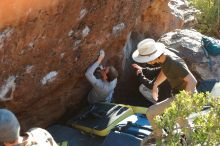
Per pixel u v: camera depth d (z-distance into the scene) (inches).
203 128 125.3
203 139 124.2
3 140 112.7
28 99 188.7
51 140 117.5
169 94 200.7
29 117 204.7
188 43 262.7
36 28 160.4
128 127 200.8
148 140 175.5
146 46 175.3
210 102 133.8
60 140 204.7
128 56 272.1
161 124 134.2
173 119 132.3
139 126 200.5
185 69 170.6
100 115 212.8
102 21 193.5
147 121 207.0
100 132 204.4
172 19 312.8
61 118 226.7
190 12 357.7
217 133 123.3
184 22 342.0
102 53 213.2
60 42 178.2
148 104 257.9
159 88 203.3
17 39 156.9
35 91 187.6
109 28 202.8
